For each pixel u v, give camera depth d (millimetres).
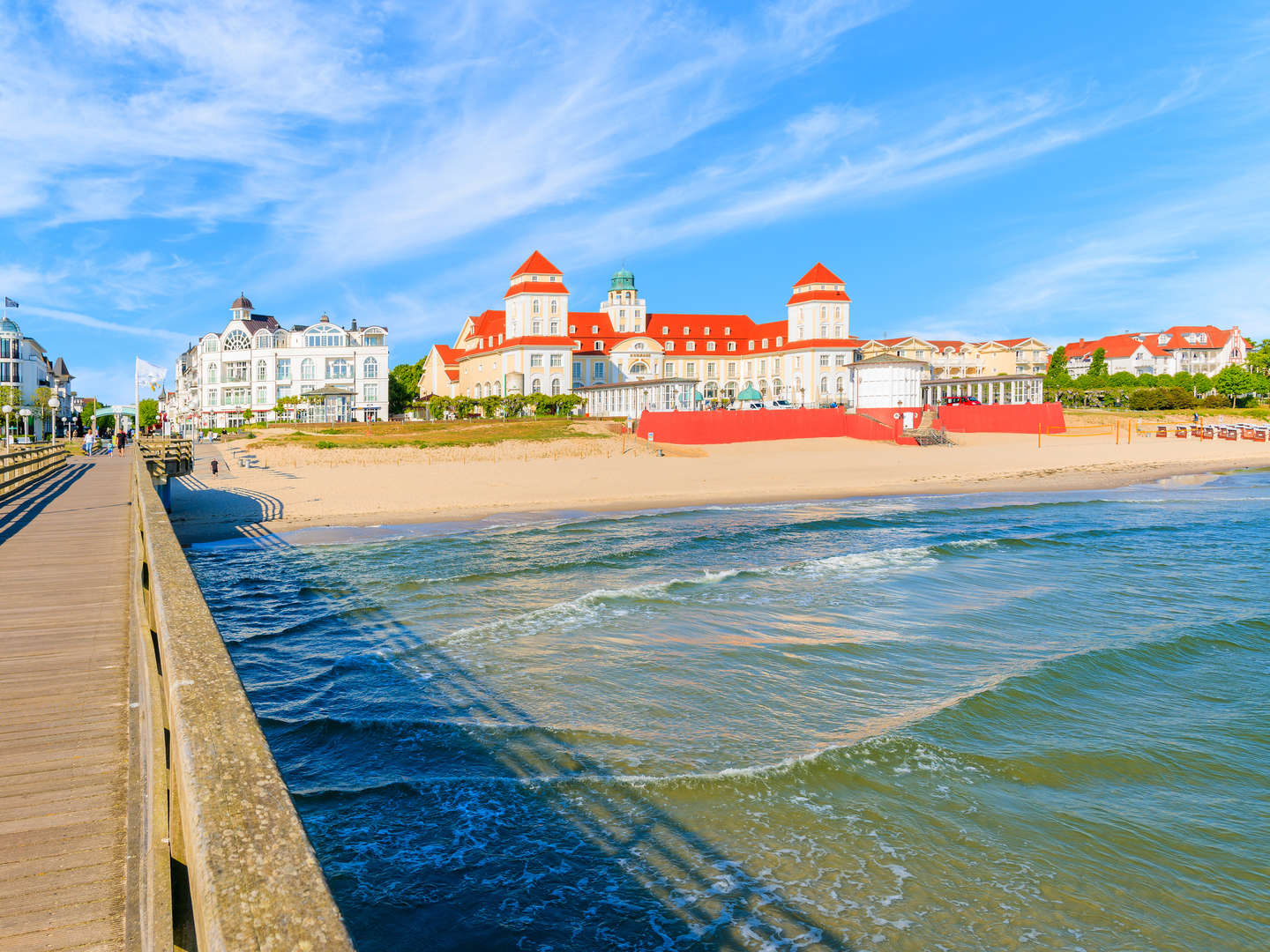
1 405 91688
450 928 6820
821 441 71438
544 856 7832
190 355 143375
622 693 12094
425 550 25156
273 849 1816
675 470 53031
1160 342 151750
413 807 8719
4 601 9750
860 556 23172
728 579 20266
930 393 82312
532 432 67562
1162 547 24953
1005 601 17828
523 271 103625
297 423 80250
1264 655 13766
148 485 13211
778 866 7691
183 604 4328
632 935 6746
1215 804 8852
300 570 21953
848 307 113750
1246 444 73562
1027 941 6695
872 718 11125
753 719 11078
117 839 4312
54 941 3443
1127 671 12969
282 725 10820
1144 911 7102
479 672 13062
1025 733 10578
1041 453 65562
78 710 6180
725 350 122375
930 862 7770
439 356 126688
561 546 25984
